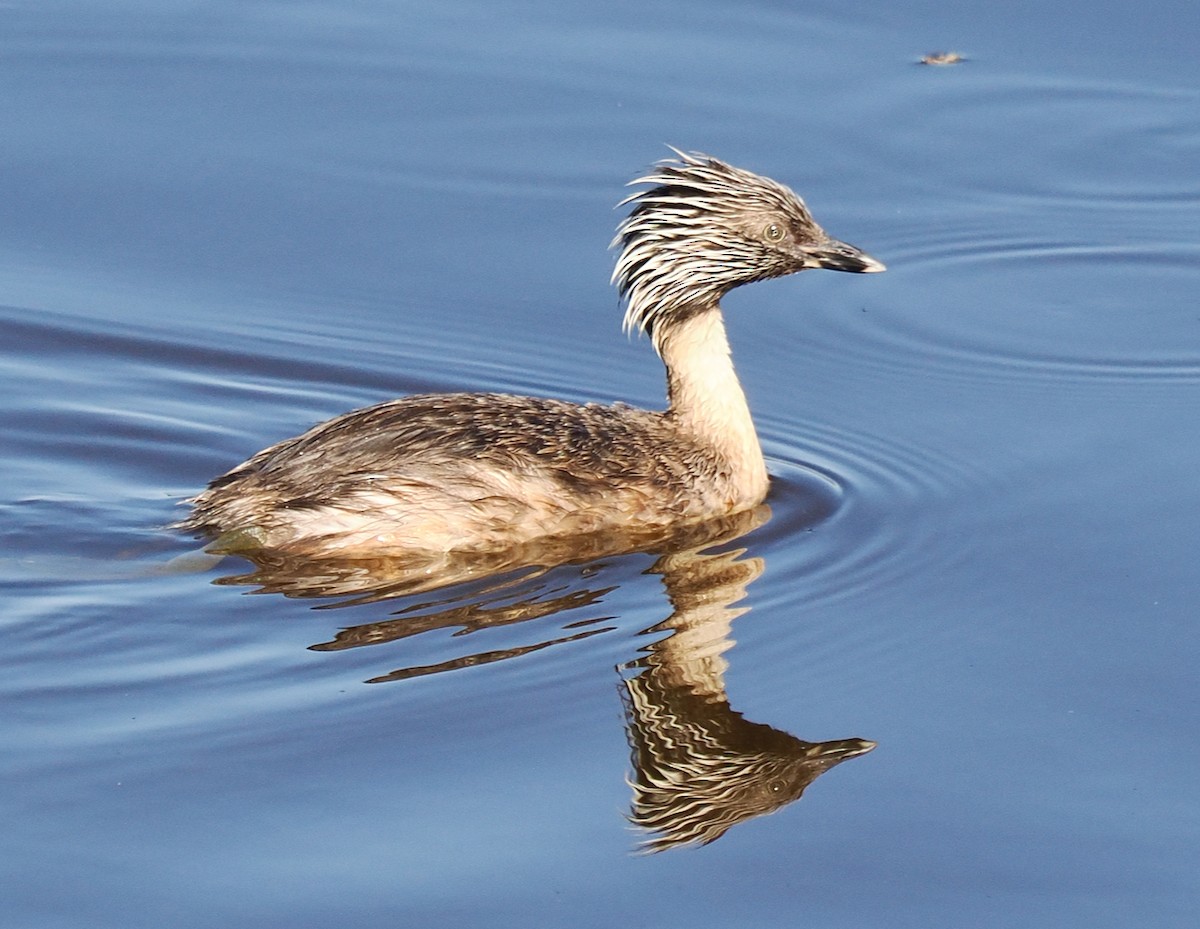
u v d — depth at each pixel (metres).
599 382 17.20
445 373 17.20
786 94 21.11
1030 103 21.14
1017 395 16.55
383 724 11.52
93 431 16.05
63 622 12.56
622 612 12.96
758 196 14.70
